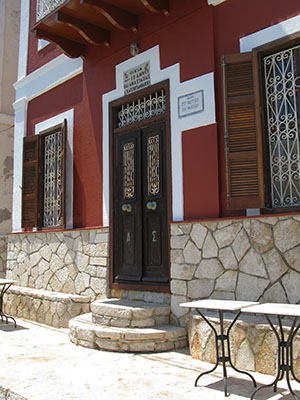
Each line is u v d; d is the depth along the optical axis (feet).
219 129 17.13
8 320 23.67
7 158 34.58
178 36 18.86
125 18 20.26
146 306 17.51
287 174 15.31
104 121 22.29
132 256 20.15
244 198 15.46
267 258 14.56
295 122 15.23
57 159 25.72
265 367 12.75
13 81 35.65
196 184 17.49
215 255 16.05
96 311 17.90
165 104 19.33
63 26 22.09
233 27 17.11
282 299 14.06
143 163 20.20
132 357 15.28
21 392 11.84
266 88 16.03
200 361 14.56
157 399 11.14
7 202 34.35
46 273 24.81
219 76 17.37
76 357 15.44
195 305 12.12
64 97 25.46
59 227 24.57
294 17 15.35
